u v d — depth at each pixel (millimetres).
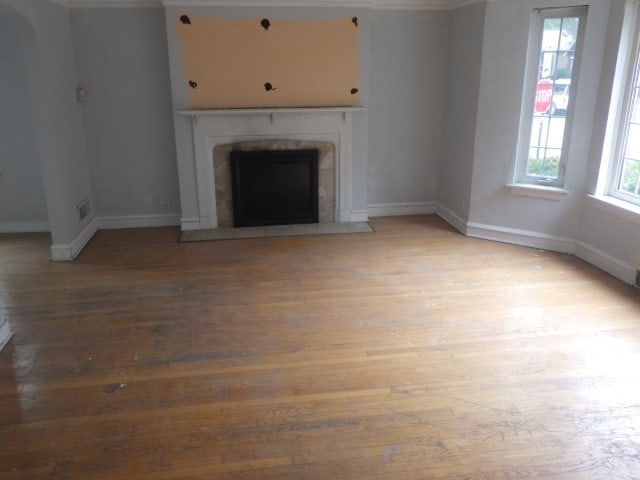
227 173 5539
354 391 2795
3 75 5207
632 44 4105
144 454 2344
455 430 2486
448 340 3312
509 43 4652
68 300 3934
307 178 5625
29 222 5664
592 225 4520
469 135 5211
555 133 4676
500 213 5098
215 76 5238
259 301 3893
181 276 4379
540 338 3320
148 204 5746
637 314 3623
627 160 4281
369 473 2227
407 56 5668
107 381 2898
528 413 2602
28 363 3084
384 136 5883
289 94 5383
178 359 3117
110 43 5246
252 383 2873
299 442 2414
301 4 5152
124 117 5461
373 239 5277
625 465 2256
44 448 2387
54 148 4547
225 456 2328
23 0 3965
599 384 2834
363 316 3643
